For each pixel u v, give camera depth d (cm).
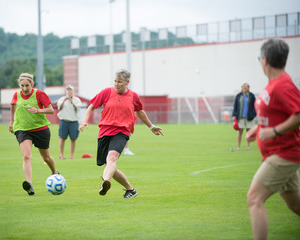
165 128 5578
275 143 693
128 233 859
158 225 915
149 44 9381
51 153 2509
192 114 7850
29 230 884
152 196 1205
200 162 2009
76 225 919
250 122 2556
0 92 10569
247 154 2380
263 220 685
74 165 1919
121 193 1255
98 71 9938
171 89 9069
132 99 1088
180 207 1076
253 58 8200
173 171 1702
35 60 16938
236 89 8388
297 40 7631
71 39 10425
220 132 4603
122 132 1071
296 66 7631
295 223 924
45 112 1223
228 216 987
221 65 8525
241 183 1409
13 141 3522
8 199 1179
